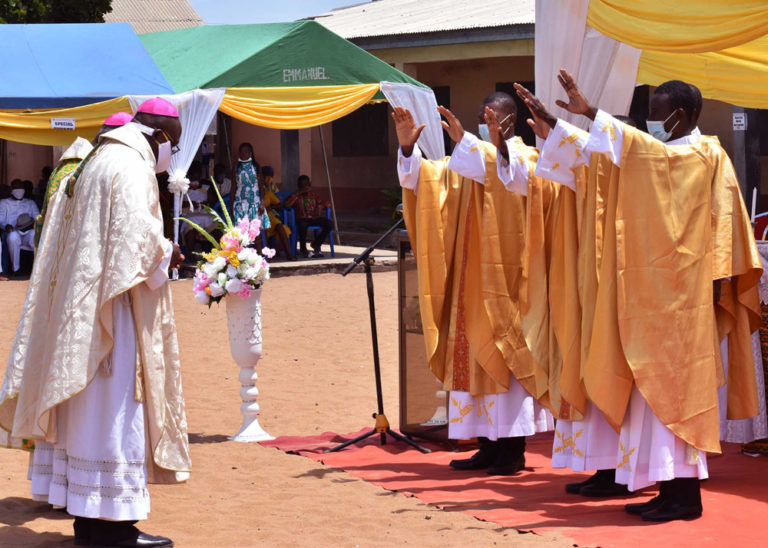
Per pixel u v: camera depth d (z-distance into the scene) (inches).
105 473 177.2
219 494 228.5
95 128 581.0
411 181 249.0
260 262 277.9
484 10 922.1
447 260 248.8
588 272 203.9
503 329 240.1
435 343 247.6
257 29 655.8
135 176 179.6
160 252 179.0
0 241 644.7
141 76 600.4
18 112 563.2
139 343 180.4
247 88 609.0
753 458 257.3
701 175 198.8
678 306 195.8
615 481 213.3
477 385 243.1
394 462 259.0
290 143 807.7
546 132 220.1
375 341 280.8
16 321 481.7
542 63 284.7
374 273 689.6
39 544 190.5
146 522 206.7
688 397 195.0
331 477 242.8
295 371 385.7
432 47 850.8
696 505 201.3
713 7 241.0
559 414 220.7
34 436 179.5
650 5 253.3
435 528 200.1
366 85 641.6
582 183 206.4
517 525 199.8
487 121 225.1
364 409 326.6
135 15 1328.7
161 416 182.1
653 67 331.6
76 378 173.5
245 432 284.7
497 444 250.5
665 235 195.5
